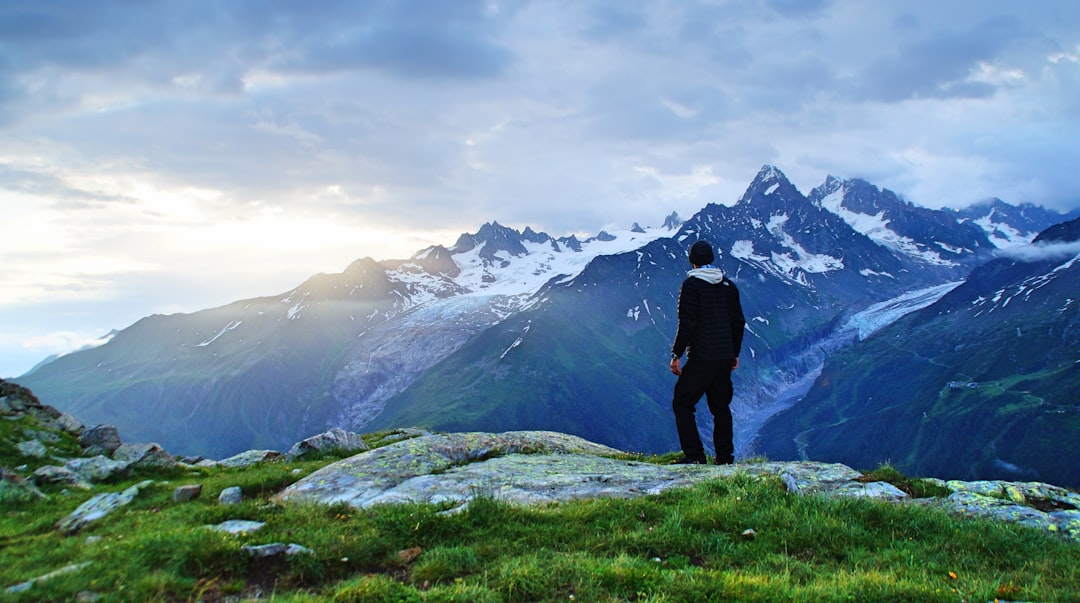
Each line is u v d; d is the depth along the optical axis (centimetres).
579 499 1349
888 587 897
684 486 1394
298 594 905
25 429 2475
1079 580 967
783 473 1406
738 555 1079
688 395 1708
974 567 1032
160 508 1473
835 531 1154
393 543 1121
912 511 1221
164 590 919
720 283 1666
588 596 895
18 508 1633
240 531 1122
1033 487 1391
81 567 975
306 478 1645
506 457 1852
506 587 927
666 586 910
